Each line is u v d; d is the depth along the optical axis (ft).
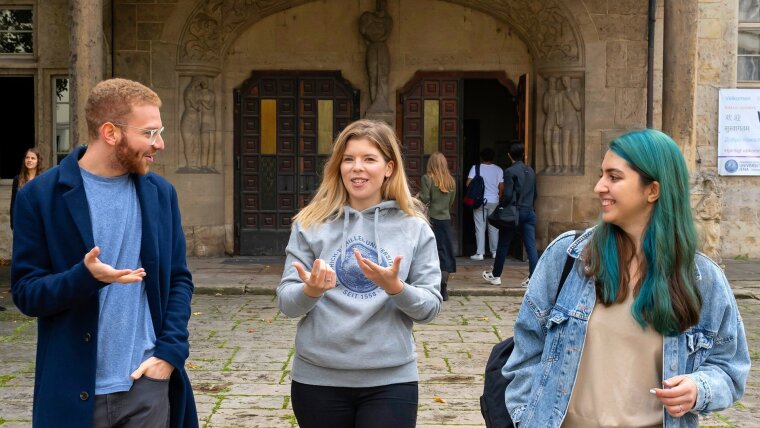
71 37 34.88
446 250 34.19
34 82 47.21
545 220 47.06
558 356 8.49
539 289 8.74
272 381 21.67
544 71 47.16
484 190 46.96
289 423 18.19
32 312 9.24
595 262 8.34
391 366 10.30
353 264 10.40
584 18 45.96
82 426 9.22
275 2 46.96
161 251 10.02
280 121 48.08
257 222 48.37
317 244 10.62
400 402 10.34
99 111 9.64
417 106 48.21
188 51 46.39
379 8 47.32
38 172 34.58
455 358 24.30
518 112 46.62
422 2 47.88
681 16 37.27
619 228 8.38
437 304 10.38
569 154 46.83
